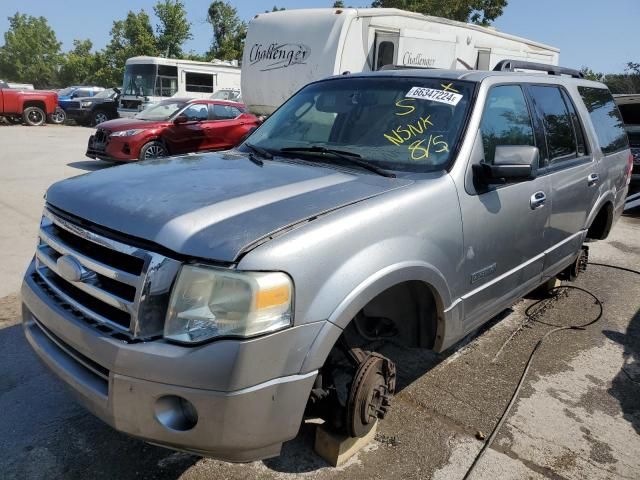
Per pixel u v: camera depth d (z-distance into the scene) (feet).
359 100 11.59
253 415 6.72
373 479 8.75
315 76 34.83
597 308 16.24
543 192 12.12
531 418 10.61
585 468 9.29
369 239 7.81
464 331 10.31
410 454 9.38
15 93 72.33
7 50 275.18
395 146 10.27
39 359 8.42
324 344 7.16
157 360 6.55
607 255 22.04
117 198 7.87
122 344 6.75
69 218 8.06
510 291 11.67
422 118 10.62
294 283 6.88
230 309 6.54
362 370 8.49
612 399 11.44
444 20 39.73
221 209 7.37
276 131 12.08
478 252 10.03
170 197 7.78
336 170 9.68
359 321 9.39
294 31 36.01
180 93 70.28
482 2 106.42
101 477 8.59
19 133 63.21
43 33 276.62
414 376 11.93
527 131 12.09
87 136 62.64
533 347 13.58
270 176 9.04
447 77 11.36
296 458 9.12
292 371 6.95
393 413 10.51
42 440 9.37
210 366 6.46
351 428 8.57
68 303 7.79
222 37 146.10
